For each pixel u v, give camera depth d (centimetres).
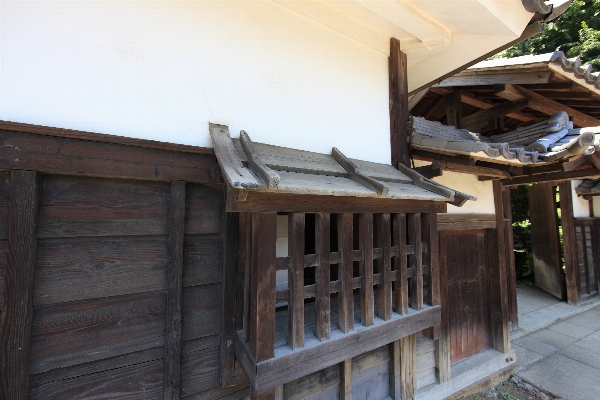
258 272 146
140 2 156
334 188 154
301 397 210
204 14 174
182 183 161
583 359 434
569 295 697
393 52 261
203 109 171
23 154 123
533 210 823
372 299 189
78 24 141
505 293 395
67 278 135
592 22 887
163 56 161
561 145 264
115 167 142
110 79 146
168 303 156
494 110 414
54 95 134
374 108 248
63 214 135
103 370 142
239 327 178
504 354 386
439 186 209
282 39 203
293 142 203
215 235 177
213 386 171
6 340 118
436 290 223
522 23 235
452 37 265
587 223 753
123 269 147
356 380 240
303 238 163
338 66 229
